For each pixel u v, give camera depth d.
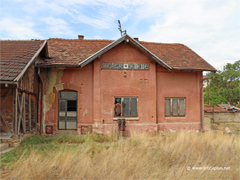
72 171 6.74
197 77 15.68
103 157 7.96
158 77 15.09
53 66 13.34
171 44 18.23
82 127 13.96
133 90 14.41
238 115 23.83
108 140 12.25
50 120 13.93
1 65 10.32
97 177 6.34
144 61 14.66
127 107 14.45
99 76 14.06
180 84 15.38
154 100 14.60
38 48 12.49
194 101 15.55
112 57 14.30
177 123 15.10
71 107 14.30
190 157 8.12
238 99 31.47
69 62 13.66
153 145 10.05
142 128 14.26
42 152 8.90
